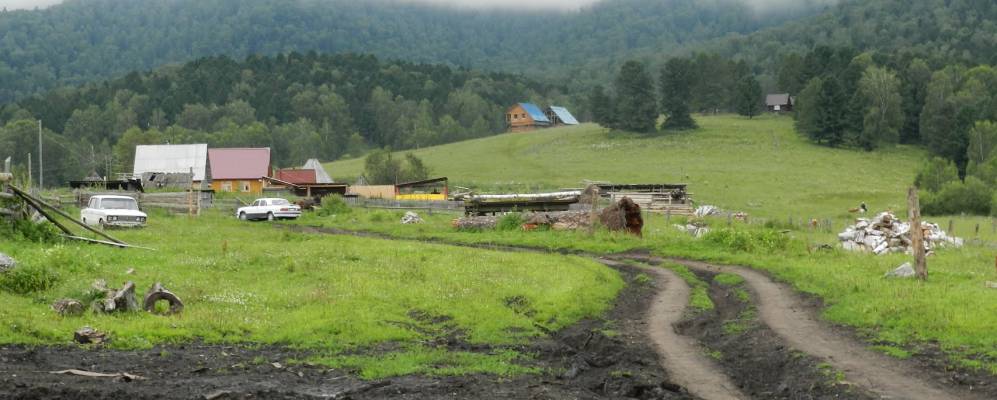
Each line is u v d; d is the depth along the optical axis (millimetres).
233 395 12570
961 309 19219
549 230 47312
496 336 18969
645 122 157125
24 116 199250
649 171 116188
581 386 14781
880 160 129000
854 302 21719
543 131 184750
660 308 23594
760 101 184375
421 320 20484
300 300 21438
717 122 170625
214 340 17141
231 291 22250
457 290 23969
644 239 41562
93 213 42250
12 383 12578
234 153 96625
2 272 20234
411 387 13867
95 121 196625
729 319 21625
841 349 16922
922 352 16359
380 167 115312
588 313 22500
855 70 163250
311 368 15156
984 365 15016
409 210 66688
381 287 24016
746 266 32750
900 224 38062
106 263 26344
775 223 56750
